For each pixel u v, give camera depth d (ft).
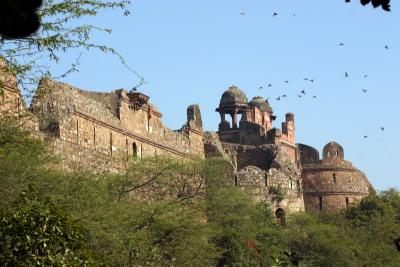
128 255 172.65
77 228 95.91
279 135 382.83
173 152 284.00
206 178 246.68
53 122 210.38
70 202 155.53
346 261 280.92
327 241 282.36
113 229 167.02
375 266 286.46
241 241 248.32
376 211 345.10
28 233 92.32
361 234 315.99
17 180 141.79
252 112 408.05
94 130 230.48
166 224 195.11
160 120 277.85
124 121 250.37
